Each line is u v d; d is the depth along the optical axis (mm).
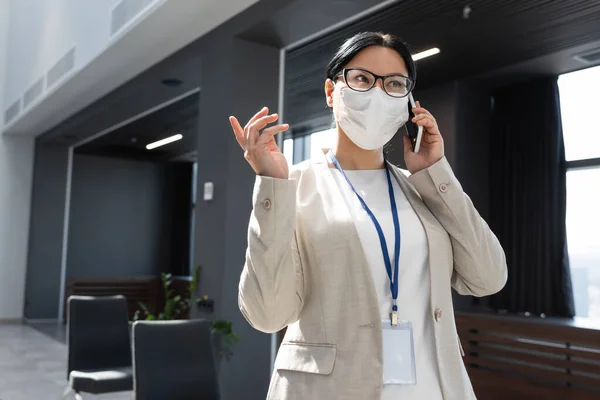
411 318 1051
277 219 965
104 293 9602
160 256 11500
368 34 1130
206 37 4848
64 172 9945
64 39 6500
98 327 4070
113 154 10922
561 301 5191
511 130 5711
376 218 1095
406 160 1173
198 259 4680
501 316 4789
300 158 7180
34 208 9672
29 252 9695
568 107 5332
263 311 995
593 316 5039
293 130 7141
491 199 5785
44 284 9656
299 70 5203
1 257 9586
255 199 978
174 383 2822
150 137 9297
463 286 1209
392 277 1053
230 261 4375
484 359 4734
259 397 4336
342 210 1066
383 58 1114
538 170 5473
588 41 4523
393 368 1003
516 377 4488
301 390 999
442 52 4844
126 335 4160
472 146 5691
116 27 5012
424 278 1082
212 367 2949
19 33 8812
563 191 5297
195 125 8180
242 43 4543
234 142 4473
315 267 1040
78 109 7703
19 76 8570
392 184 1177
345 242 1028
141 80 5941
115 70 5914
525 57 4938
